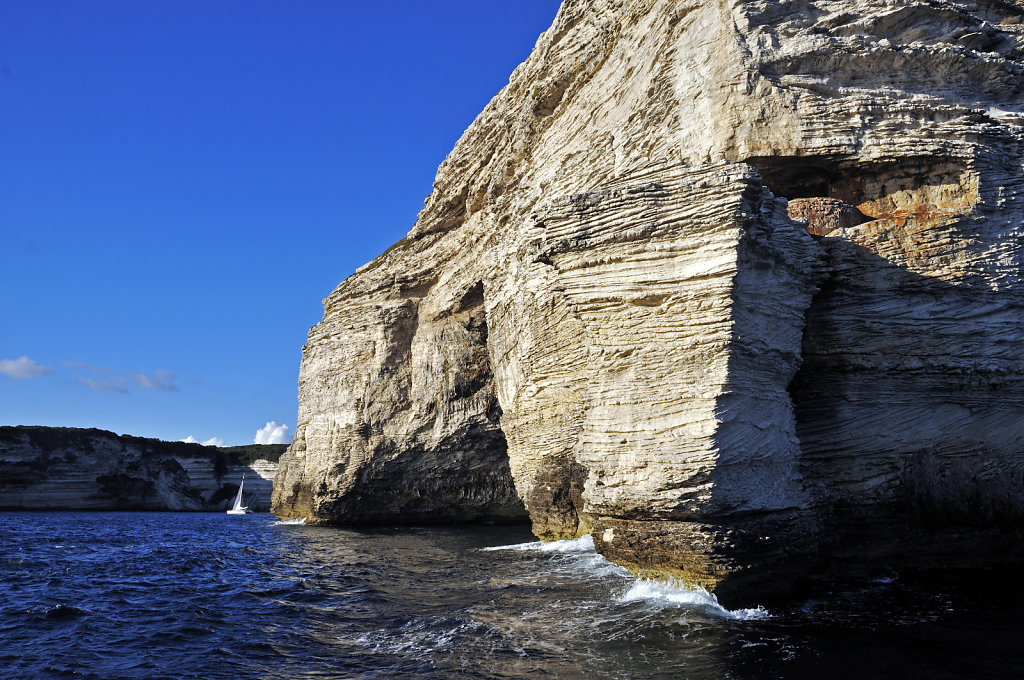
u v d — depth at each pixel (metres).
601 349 11.60
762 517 10.38
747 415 10.27
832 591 11.21
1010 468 12.43
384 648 9.49
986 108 13.70
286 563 19.14
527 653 8.75
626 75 17.55
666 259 10.85
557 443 18.52
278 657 9.31
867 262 12.17
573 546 18.98
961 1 15.18
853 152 12.94
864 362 12.00
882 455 11.98
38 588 15.58
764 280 10.71
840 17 14.16
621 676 7.73
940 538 12.17
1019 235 12.65
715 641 8.76
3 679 8.61
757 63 13.66
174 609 12.73
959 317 12.25
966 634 8.98
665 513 10.46
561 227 12.06
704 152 13.91
